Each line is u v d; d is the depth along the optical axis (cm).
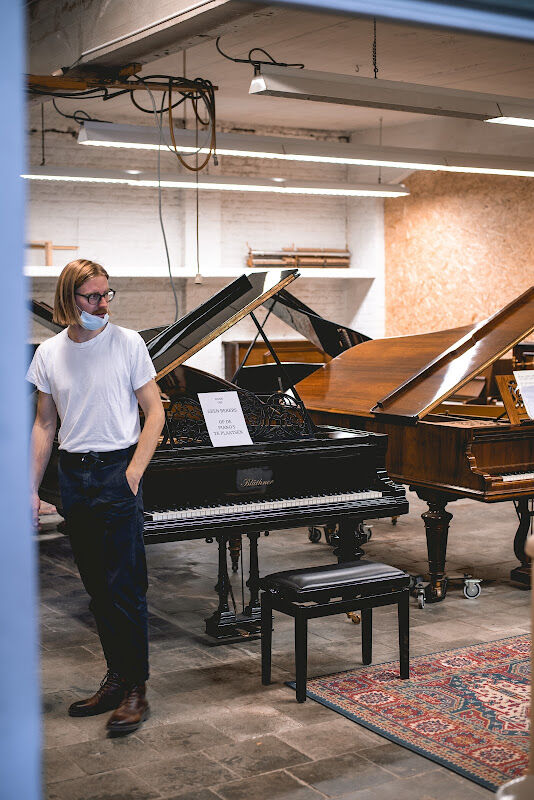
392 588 441
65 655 470
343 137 1316
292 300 655
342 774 335
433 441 558
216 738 367
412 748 354
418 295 1252
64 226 1134
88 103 1070
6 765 166
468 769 338
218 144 777
